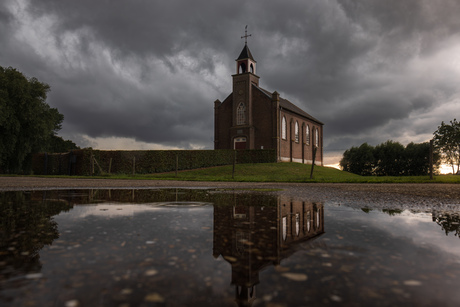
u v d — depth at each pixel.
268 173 28.02
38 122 29.16
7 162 29.06
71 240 2.00
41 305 1.00
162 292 1.13
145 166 27.91
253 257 1.64
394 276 1.36
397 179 15.45
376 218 3.17
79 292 1.12
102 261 1.52
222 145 41.00
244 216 3.23
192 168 30.81
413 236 2.24
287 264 1.52
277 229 2.49
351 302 1.06
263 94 38.44
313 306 1.02
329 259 1.62
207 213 3.43
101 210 3.66
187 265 1.48
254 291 1.16
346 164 54.44
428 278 1.33
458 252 1.79
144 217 3.08
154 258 1.59
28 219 2.92
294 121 42.59
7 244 1.87
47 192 6.81
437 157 46.53
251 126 37.81
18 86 27.36
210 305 1.02
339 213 3.54
